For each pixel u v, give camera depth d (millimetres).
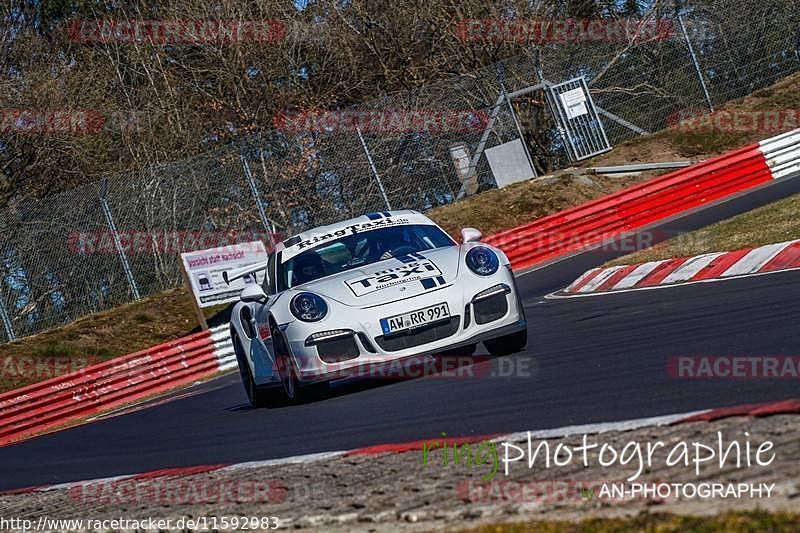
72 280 64250
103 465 25375
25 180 87750
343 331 23328
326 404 24344
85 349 60625
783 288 26203
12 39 94500
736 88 78375
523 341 25891
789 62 79312
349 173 68312
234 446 21656
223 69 94125
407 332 23375
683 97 77688
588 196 70188
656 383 17000
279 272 27266
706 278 33688
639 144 76438
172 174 66562
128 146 90188
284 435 21172
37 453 34906
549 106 76375
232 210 66438
